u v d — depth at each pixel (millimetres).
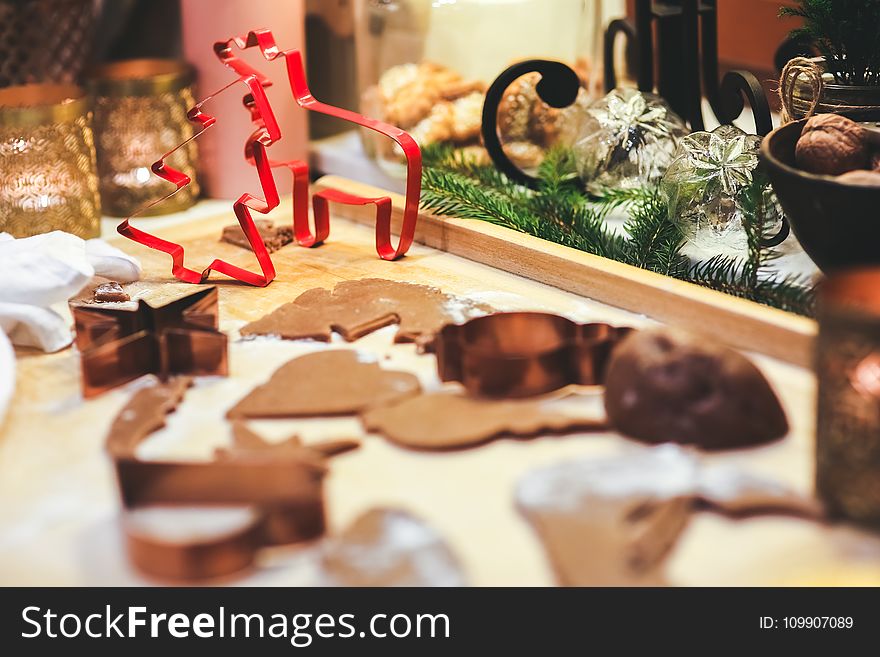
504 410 510
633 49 965
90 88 831
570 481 446
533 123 813
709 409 475
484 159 837
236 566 407
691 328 600
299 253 741
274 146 857
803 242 600
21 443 498
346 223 804
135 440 489
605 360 535
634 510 429
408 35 808
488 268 709
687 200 680
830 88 685
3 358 526
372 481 464
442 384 547
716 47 817
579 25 820
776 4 913
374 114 852
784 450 480
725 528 427
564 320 560
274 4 824
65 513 445
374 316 618
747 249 687
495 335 564
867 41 678
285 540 419
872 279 449
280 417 516
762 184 650
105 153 836
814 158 599
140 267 696
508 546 419
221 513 436
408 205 703
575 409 520
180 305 581
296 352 588
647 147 759
